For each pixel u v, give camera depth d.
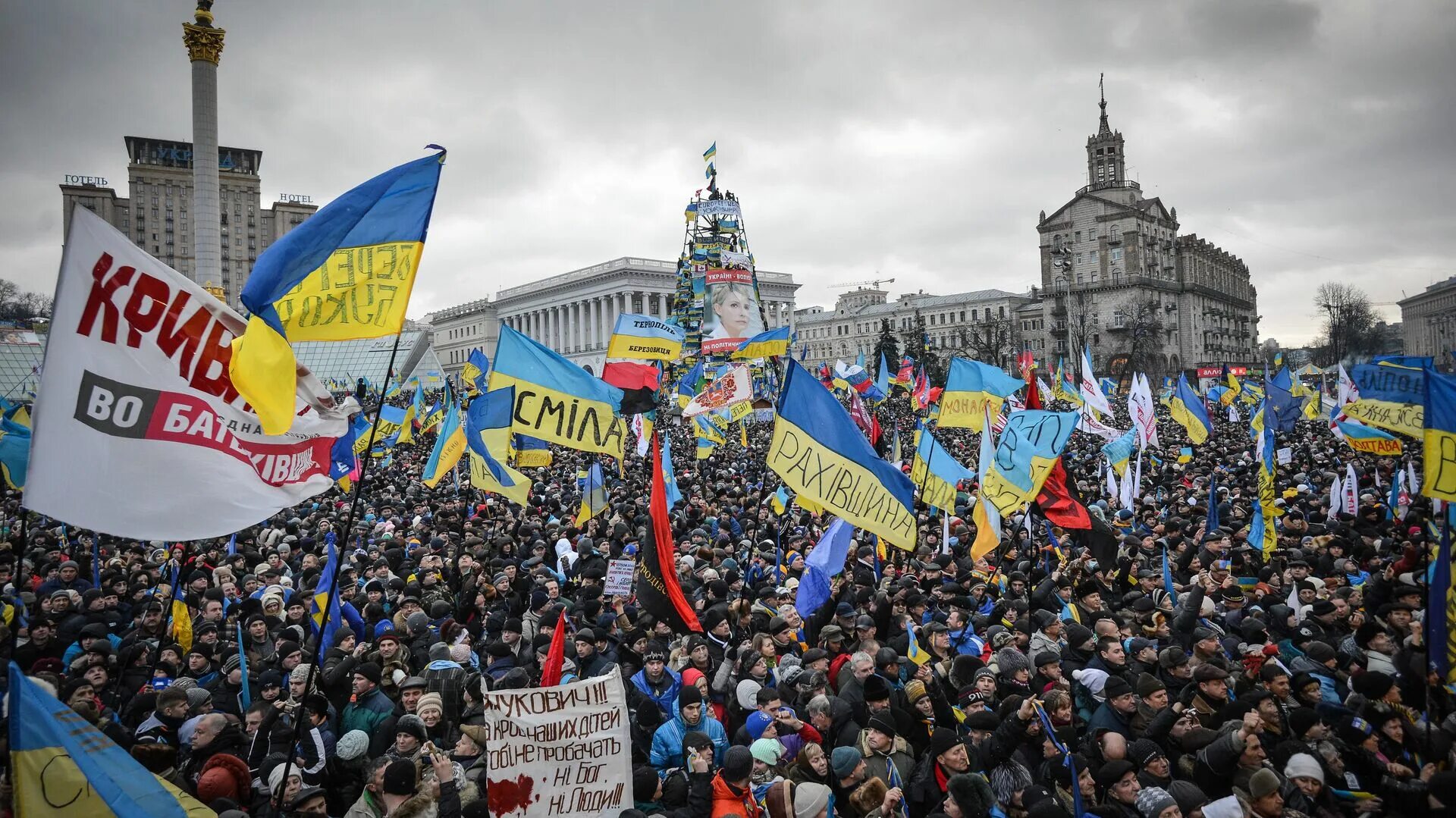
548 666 6.28
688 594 10.35
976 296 131.12
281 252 5.50
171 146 131.62
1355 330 91.81
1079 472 23.31
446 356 147.12
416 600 10.26
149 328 5.04
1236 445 31.03
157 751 5.66
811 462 8.64
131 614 10.43
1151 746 5.93
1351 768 6.21
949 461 12.48
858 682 7.29
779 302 119.19
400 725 5.87
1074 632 8.23
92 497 4.72
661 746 6.68
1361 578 11.20
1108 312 110.00
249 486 5.44
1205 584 9.85
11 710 3.86
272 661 8.78
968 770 6.00
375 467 26.16
